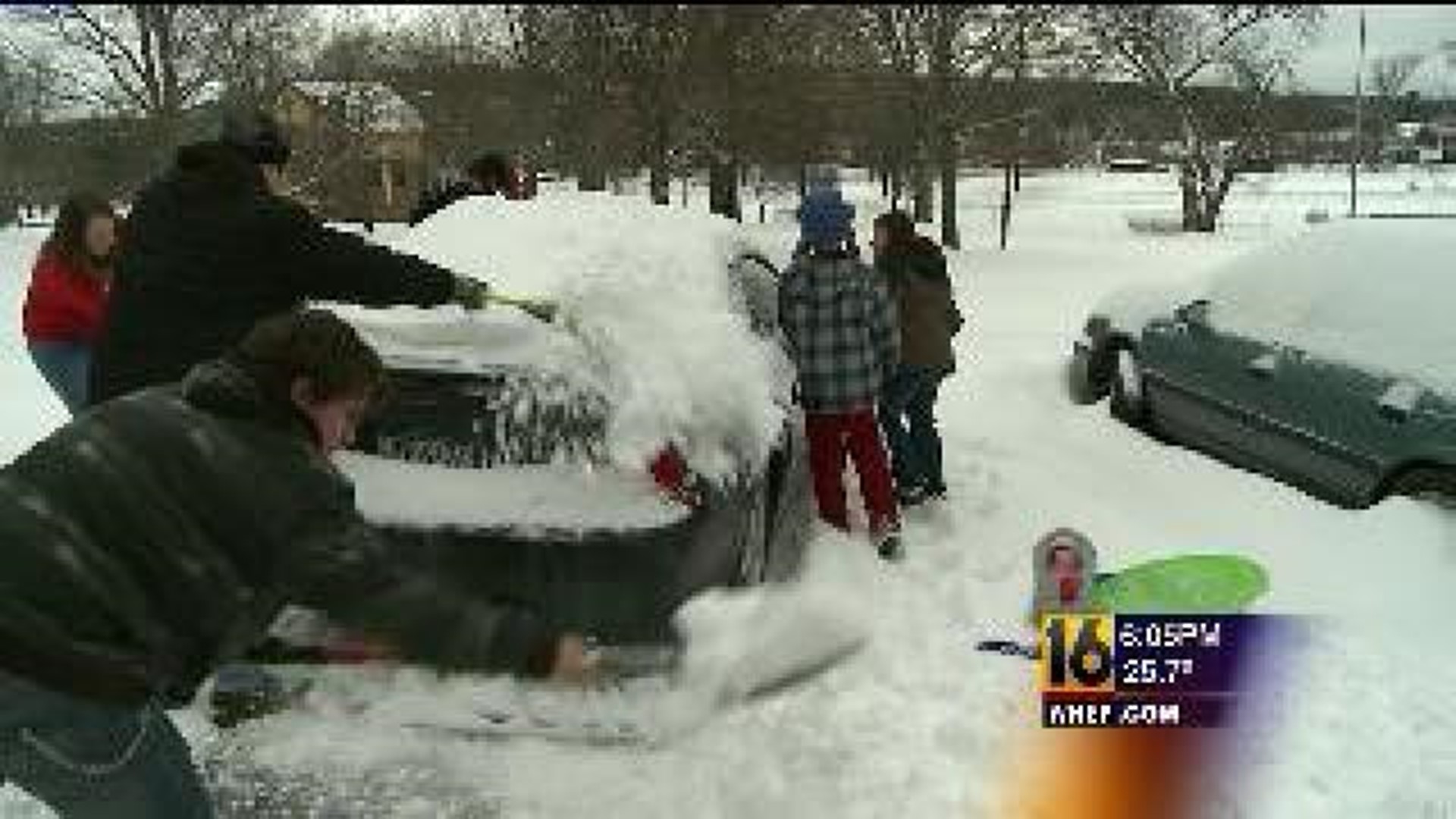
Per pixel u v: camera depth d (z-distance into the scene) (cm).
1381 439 623
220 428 269
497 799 418
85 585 263
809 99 3097
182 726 460
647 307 476
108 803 286
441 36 4716
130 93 4259
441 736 450
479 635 256
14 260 2383
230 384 272
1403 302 667
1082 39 3369
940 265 703
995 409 941
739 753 439
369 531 273
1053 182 7425
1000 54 2980
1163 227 4300
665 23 2869
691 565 440
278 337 274
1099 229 3888
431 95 4359
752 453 478
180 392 281
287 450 270
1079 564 528
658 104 2942
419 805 416
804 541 631
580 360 447
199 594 267
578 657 258
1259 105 4316
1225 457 762
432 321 456
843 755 440
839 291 619
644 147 3138
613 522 430
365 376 280
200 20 4309
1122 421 870
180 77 4297
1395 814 409
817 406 628
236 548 266
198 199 437
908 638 529
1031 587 592
